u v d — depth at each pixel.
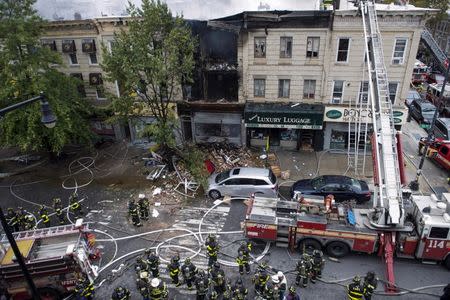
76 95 21.86
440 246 12.82
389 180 12.95
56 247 12.89
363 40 20.05
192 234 15.84
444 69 24.25
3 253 12.10
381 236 13.12
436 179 19.95
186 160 19.73
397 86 21.03
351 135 22.88
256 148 24.16
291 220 13.98
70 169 22.39
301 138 23.56
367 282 11.42
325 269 13.66
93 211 17.92
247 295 12.54
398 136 14.29
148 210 17.22
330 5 23.31
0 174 22.17
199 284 11.74
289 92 22.47
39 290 12.32
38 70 20.34
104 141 26.08
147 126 19.86
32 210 18.33
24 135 19.78
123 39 18.05
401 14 19.00
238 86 22.67
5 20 18.73
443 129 23.84
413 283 12.89
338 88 21.81
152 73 17.91
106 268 14.12
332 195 16.03
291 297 10.86
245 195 18.05
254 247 14.95
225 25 21.02
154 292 11.49
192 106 23.61
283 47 21.25
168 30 18.73
